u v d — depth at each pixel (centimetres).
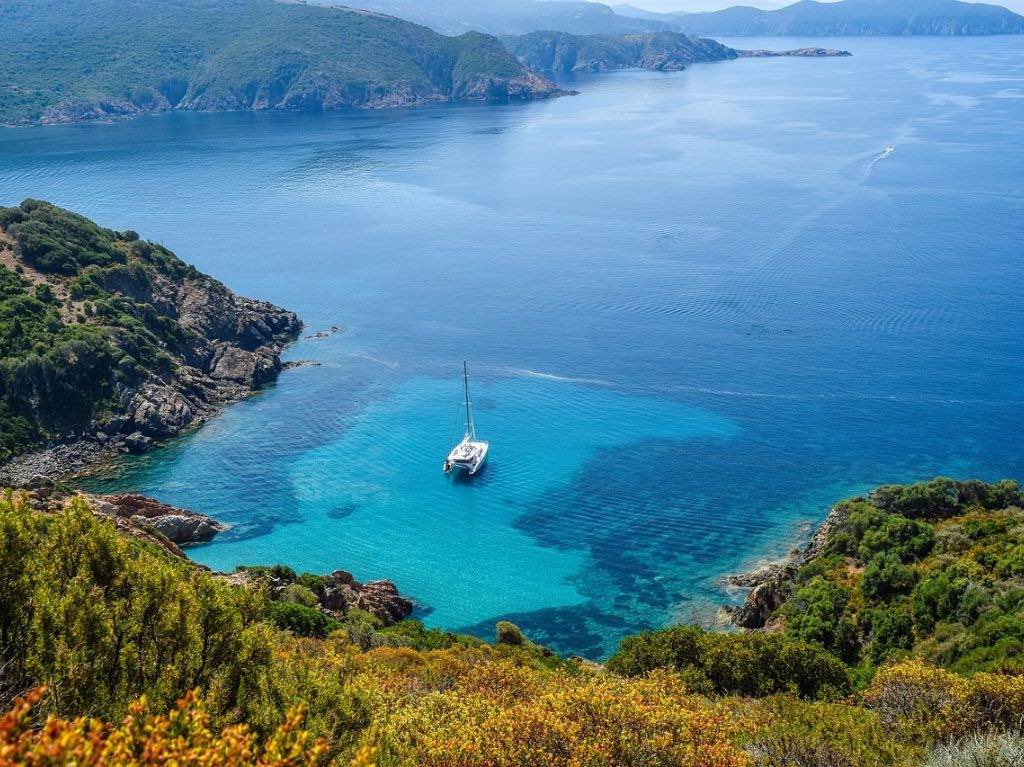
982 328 12531
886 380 11100
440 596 7306
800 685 4341
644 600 7131
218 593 2425
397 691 3497
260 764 1518
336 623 5512
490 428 10412
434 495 8944
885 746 2756
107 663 2123
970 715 2989
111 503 7881
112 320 11394
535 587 7375
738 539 7981
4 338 10344
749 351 12238
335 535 8231
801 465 9250
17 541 2211
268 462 9756
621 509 8562
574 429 10300
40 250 12031
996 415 10112
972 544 6269
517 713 2661
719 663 4441
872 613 5638
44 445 9888
